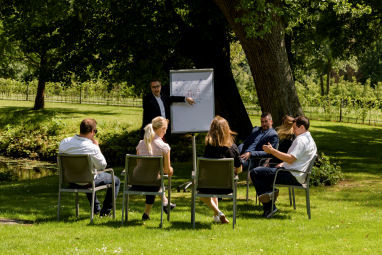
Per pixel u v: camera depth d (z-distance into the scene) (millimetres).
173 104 8266
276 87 11438
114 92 37719
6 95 41438
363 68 50625
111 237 5797
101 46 17297
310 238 5840
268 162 8336
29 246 5352
